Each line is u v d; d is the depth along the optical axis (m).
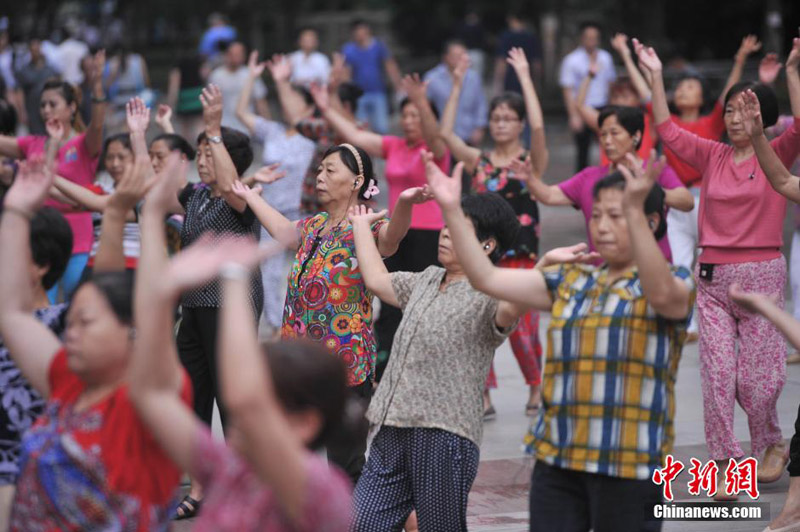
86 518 5.92
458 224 7.22
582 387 7.12
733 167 11.92
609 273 7.27
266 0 69.00
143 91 35.06
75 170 14.35
